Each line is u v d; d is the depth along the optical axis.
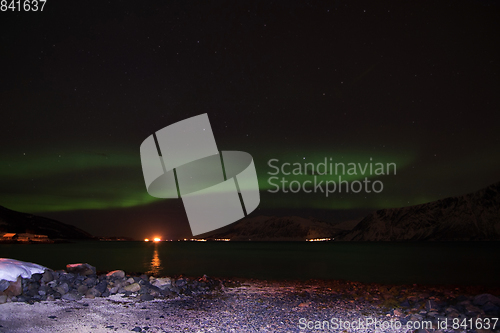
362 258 69.88
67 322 9.05
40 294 11.55
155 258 65.88
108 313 10.29
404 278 29.66
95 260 57.59
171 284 15.18
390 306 12.57
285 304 12.97
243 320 10.18
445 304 11.95
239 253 96.31
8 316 9.23
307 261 57.28
